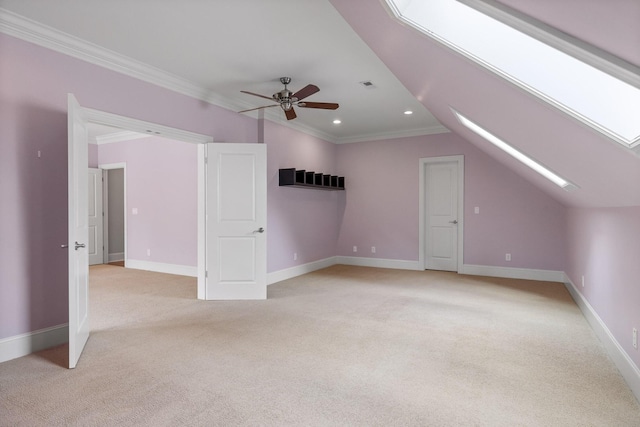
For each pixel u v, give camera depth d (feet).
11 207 9.49
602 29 3.60
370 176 23.40
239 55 11.75
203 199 15.34
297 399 7.34
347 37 10.52
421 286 17.57
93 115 11.16
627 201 7.98
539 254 18.95
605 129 5.16
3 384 7.95
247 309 13.75
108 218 25.79
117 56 11.67
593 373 8.55
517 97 6.35
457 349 9.91
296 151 20.35
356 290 16.81
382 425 6.48
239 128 16.92
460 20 5.83
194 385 7.90
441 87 9.43
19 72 9.59
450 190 21.57
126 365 8.89
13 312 9.52
